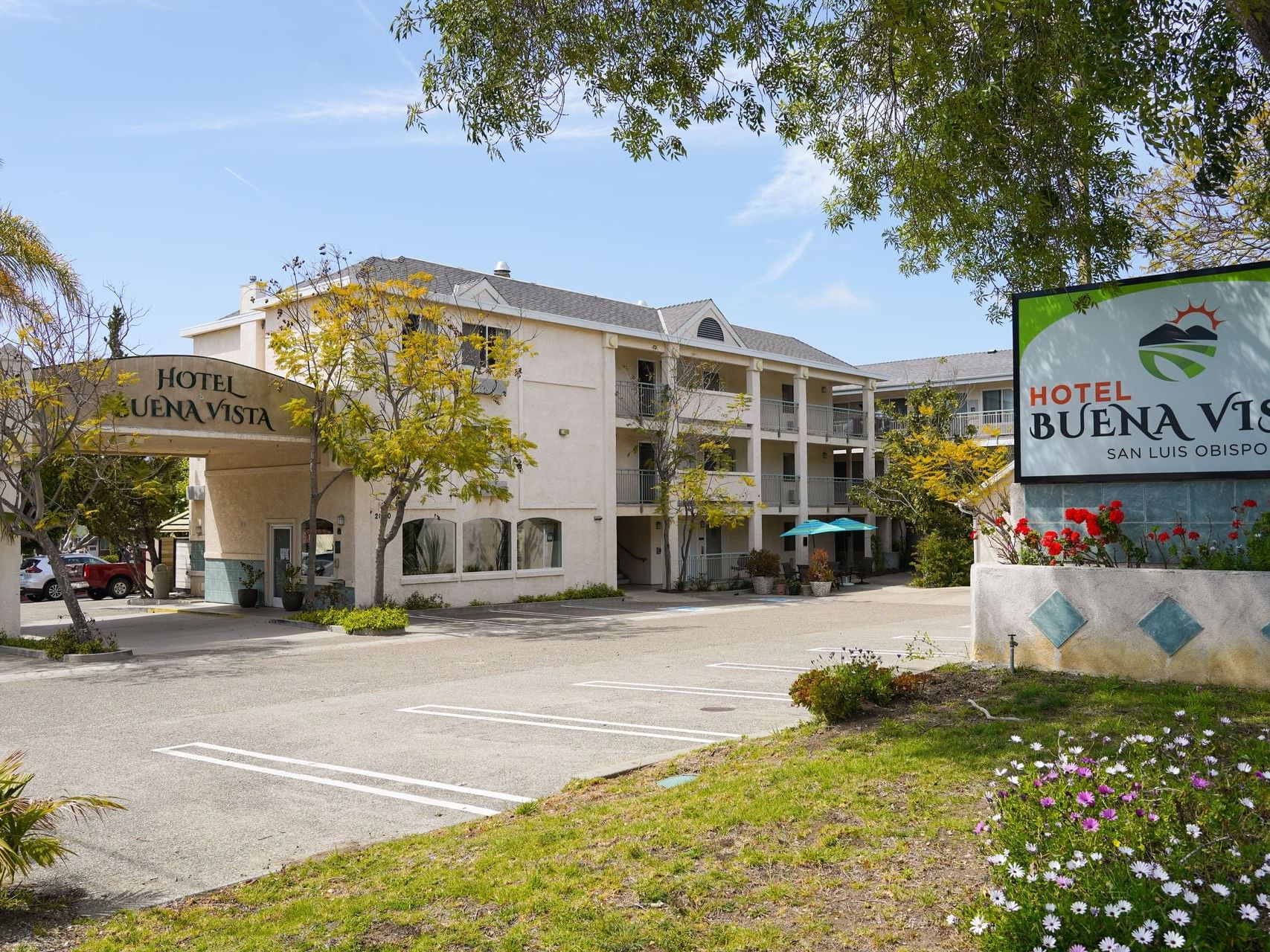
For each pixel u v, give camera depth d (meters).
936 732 7.74
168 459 24.86
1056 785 4.58
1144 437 10.19
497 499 26.52
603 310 31.81
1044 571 10.00
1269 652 8.62
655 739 9.27
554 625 21.48
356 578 23.80
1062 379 10.66
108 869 6.01
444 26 9.28
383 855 5.93
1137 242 12.44
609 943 4.27
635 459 32.97
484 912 4.75
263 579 26.89
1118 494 10.42
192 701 12.34
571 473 29.02
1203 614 9.00
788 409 37.81
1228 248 14.83
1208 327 9.88
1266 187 10.47
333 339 21.88
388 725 10.45
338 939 4.52
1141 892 3.47
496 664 15.36
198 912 5.16
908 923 4.30
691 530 33.53
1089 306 10.41
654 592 31.78
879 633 19.45
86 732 10.53
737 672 13.88
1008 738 7.28
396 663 15.67
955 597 29.36
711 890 4.83
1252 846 3.95
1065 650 9.80
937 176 10.22
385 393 22.84
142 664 16.05
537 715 10.80
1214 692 8.44
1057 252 10.05
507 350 23.20
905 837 5.38
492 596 26.78
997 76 9.17
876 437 42.06
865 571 40.34
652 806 6.48
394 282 22.23
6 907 5.32
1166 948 3.29
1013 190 9.66
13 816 5.37
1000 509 14.10
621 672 14.12
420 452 21.02
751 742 8.43
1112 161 10.09
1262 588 8.70
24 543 41.03
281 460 26.23
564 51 9.57
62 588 17.05
